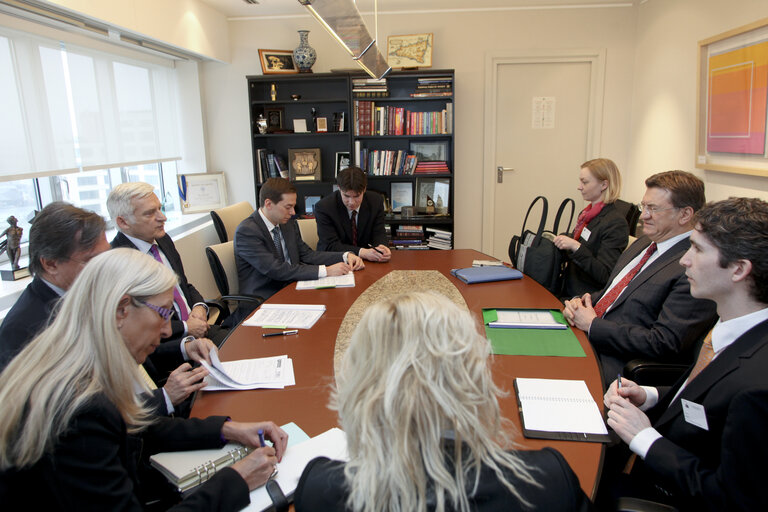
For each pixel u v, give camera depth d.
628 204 4.08
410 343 0.73
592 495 1.08
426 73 4.68
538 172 5.18
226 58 4.95
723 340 1.29
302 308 2.30
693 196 1.92
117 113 3.90
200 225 4.67
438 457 0.69
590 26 4.85
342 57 5.00
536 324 2.03
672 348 1.82
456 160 5.17
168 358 2.22
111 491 0.96
